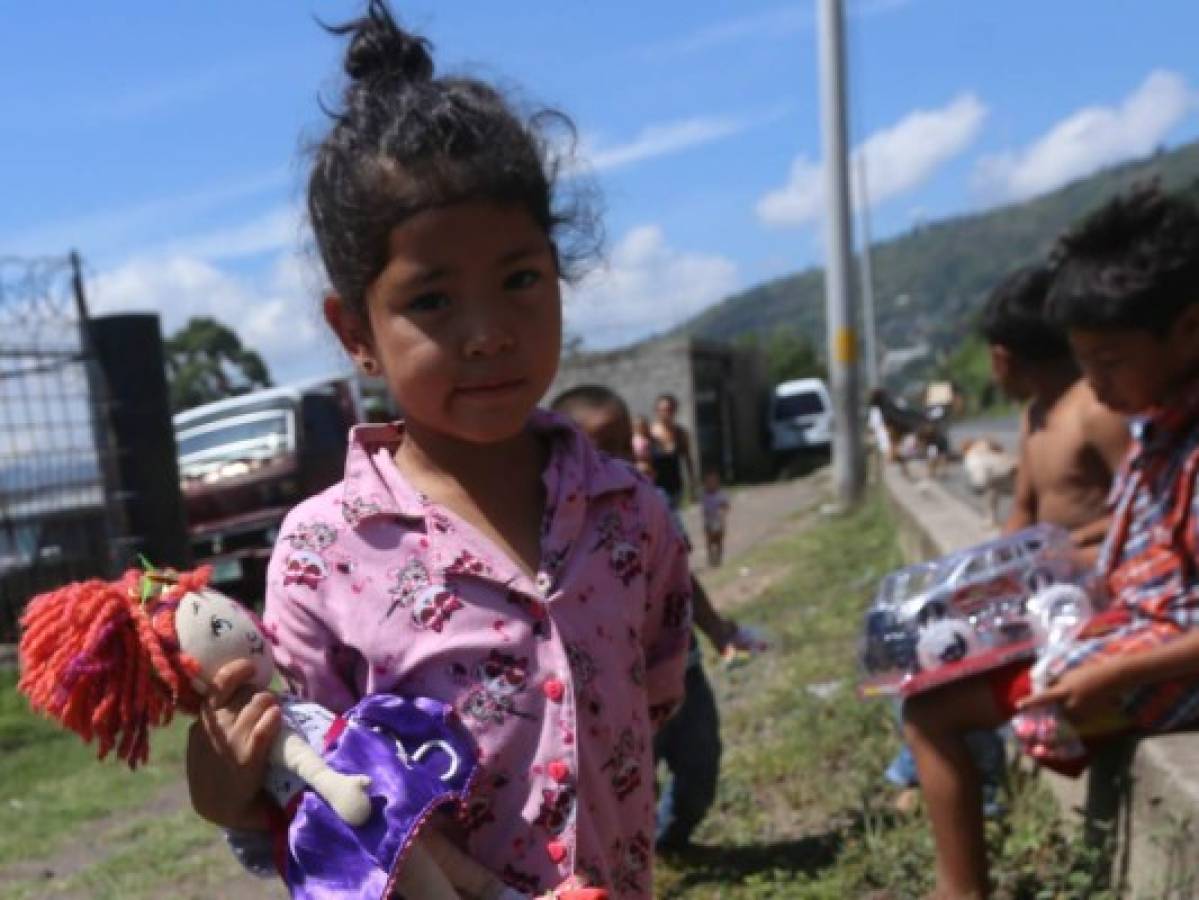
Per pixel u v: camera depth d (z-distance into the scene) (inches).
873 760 174.2
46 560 335.9
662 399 417.1
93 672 58.6
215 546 438.3
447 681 62.4
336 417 495.2
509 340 62.2
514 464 69.2
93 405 350.3
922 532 303.4
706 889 144.8
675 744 154.3
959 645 113.5
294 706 62.6
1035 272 137.3
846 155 607.2
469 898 61.1
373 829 57.2
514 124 64.4
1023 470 142.4
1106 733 114.3
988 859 127.0
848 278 609.3
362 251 62.9
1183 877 100.2
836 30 609.3
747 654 141.0
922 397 1455.5
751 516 673.6
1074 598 113.5
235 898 173.8
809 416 1071.6
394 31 66.9
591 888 59.4
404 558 63.9
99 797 238.8
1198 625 106.7
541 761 62.4
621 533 69.6
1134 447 115.5
